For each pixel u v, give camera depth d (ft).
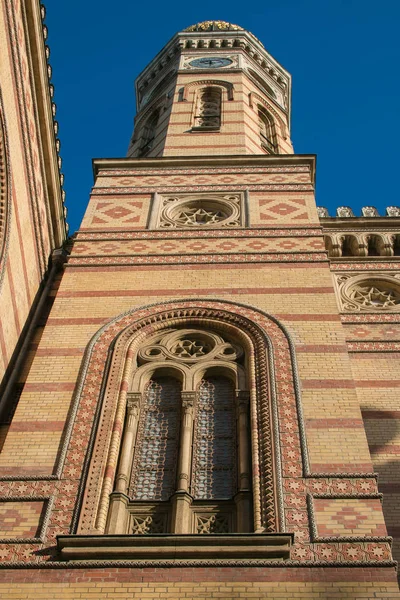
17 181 50.70
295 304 46.55
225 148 71.31
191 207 60.64
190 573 29.78
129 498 34.91
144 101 94.73
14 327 49.32
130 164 66.23
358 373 47.32
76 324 45.44
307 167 65.36
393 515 37.65
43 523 32.68
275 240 54.24
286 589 29.07
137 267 51.39
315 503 32.99
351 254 62.18
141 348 44.50
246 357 43.19
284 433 36.63
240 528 33.09
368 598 28.68
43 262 57.36
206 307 46.57
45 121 55.98
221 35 99.40
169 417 40.40
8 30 48.24
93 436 37.19
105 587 29.48
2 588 29.63
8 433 37.47
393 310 53.78
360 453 35.32
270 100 89.15
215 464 37.29
